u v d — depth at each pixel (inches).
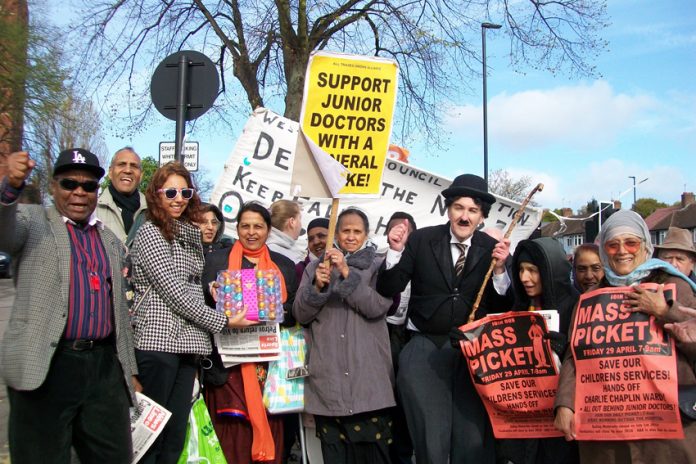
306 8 467.2
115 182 210.7
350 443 171.3
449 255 169.8
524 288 160.7
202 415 166.9
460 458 160.6
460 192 167.0
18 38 908.6
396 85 182.9
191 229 165.3
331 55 177.9
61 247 139.4
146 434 152.6
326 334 173.0
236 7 528.4
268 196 294.5
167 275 157.5
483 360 152.4
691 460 124.0
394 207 328.5
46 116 970.7
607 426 129.4
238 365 172.7
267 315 166.2
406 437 190.1
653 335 127.9
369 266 175.9
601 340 131.5
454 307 166.1
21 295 136.6
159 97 264.5
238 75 530.9
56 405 136.4
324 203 316.8
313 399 173.0
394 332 204.7
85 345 139.9
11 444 136.8
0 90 944.3
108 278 146.7
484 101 868.0
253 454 169.0
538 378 148.4
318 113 177.5
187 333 160.2
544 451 152.6
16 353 132.8
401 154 367.2
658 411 125.8
